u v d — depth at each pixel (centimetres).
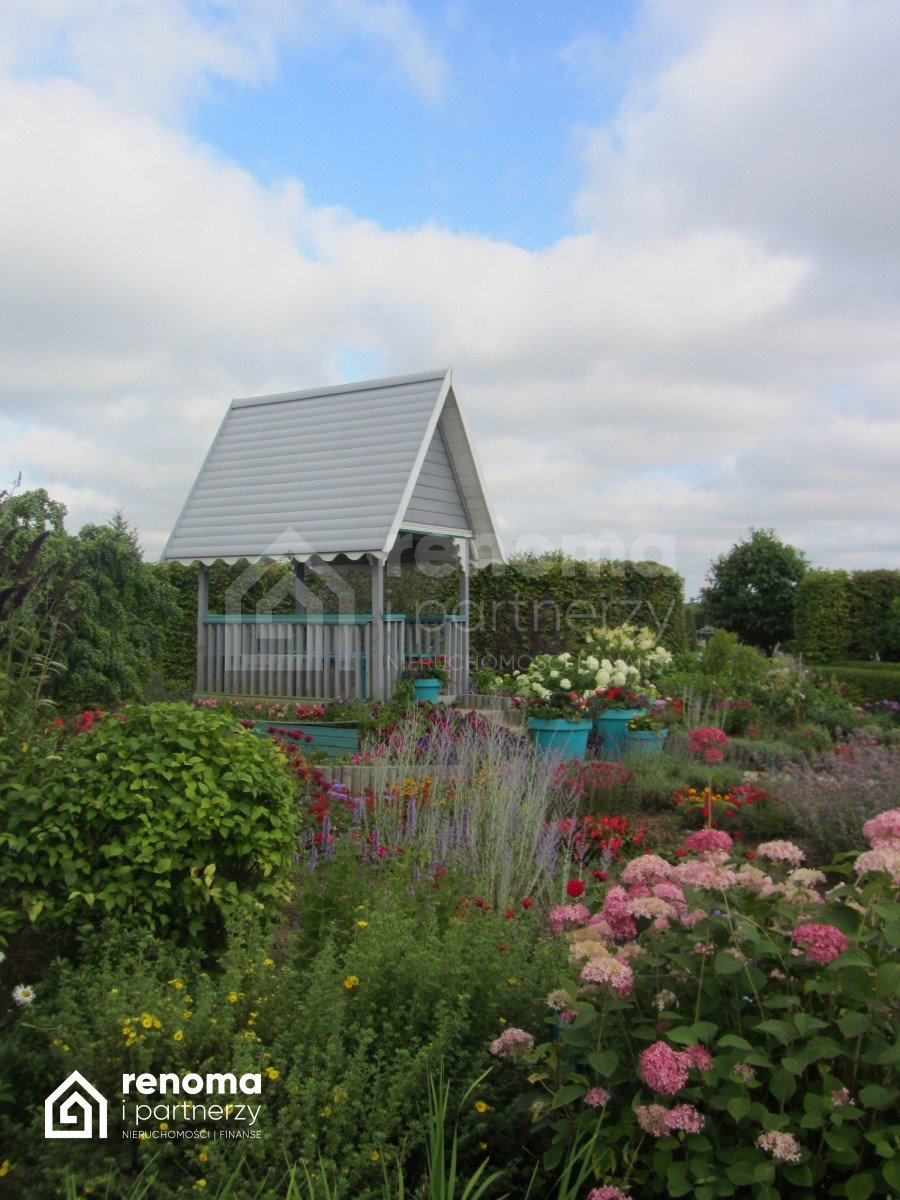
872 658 2506
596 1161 296
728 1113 294
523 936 462
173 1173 318
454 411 1485
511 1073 363
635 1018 315
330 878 518
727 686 1550
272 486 1456
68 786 484
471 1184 296
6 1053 370
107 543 1109
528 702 1274
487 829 706
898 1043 268
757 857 370
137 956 433
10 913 447
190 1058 350
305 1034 355
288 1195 281
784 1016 292
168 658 1634
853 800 809
